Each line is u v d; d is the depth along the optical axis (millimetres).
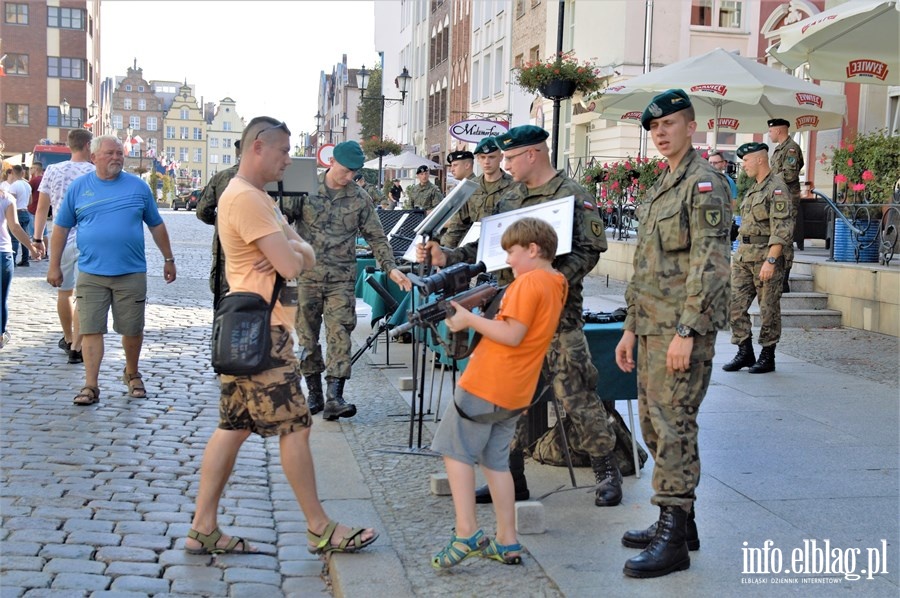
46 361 8883
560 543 4531
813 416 7121
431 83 49094
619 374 5523
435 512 5035
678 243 4176
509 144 5117
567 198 4918
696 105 13648
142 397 7574
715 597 3896
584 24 26500
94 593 3955
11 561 4215
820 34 8992
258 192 4277
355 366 9305
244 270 4266
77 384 7977
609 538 4598
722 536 4598
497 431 4246
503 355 4117
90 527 4695
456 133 18344
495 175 6438
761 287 8867
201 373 8695
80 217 7309
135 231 7328
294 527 4898
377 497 5297
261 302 4250
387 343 9352
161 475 5613
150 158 111250
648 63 21172
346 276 7223
